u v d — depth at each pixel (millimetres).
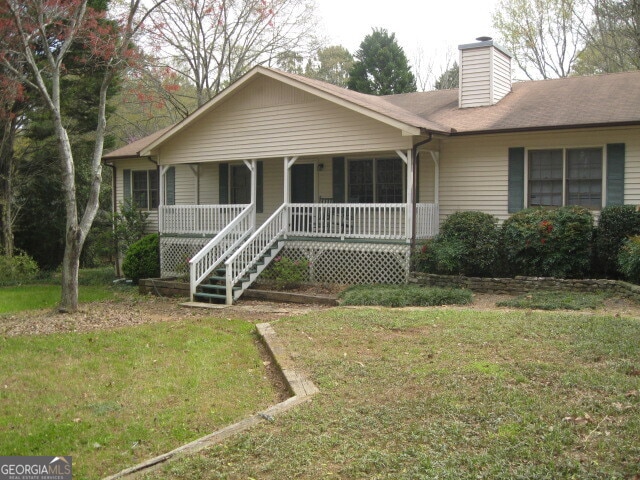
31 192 24141
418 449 4812
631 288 10852
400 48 37906
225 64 30906
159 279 16828
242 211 16281
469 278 13008
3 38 13656
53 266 25000
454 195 15180
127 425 5996
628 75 16234
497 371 6543
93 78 21188
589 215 12508
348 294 12695
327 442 5047
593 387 5883
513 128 13578
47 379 7645
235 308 13023
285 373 7098
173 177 20469
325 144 15070
